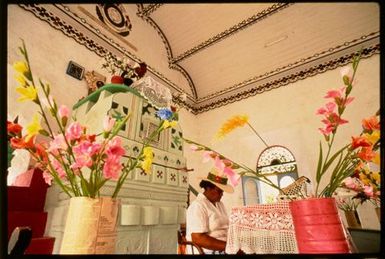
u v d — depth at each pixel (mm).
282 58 5121
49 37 2885
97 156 763
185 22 4848
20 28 2600
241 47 5160
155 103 2189
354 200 2648
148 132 1989
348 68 768
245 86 5613
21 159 1667
